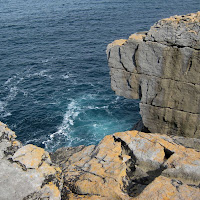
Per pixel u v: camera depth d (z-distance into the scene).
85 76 61.59
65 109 49.34
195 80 19.94
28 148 12.88
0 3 165.50
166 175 14.54
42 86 57.62
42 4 161.00
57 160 19.86
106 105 50.09
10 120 46.19
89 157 17.39
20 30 100.69
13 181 11.48
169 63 20.14
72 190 14.28
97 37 88.81
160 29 19.42
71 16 123.44
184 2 140.38
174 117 22.22
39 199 11.29
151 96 22.05
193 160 15.09
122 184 14.36
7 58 72.19
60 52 76.31
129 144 17.17
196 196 12.12
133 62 21.38
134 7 137.62
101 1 164.00
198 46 18.64
